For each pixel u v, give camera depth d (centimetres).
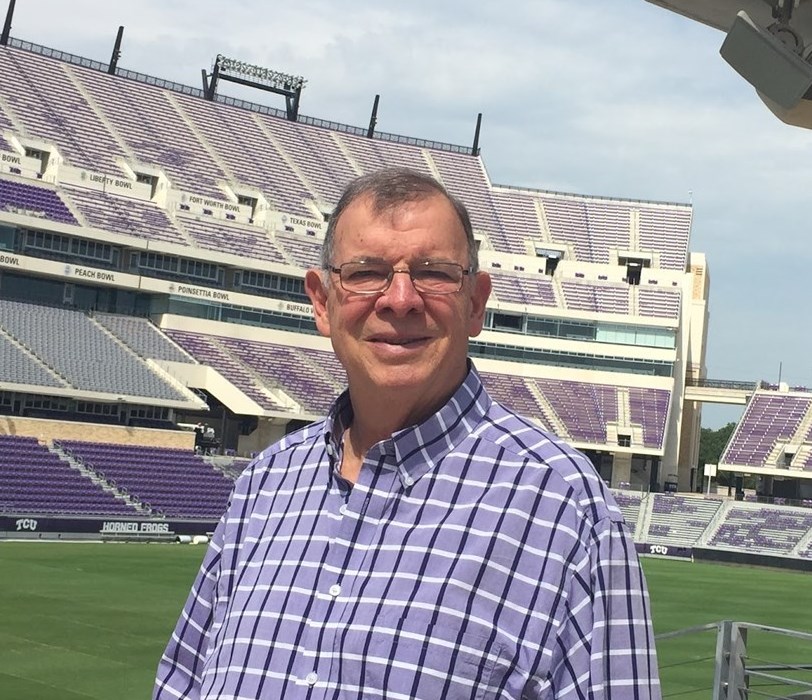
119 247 6794
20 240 6353
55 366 5894
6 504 4816
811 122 683
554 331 8181
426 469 314
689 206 9088
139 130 7800
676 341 8138
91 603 2966
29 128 7088
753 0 735
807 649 2894
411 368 320
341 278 327
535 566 297
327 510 330
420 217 325
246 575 336
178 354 6612
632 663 292
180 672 362
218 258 7050
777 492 7781
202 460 5884
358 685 294
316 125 9131
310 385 7012
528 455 312
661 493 7281
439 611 294
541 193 9256
